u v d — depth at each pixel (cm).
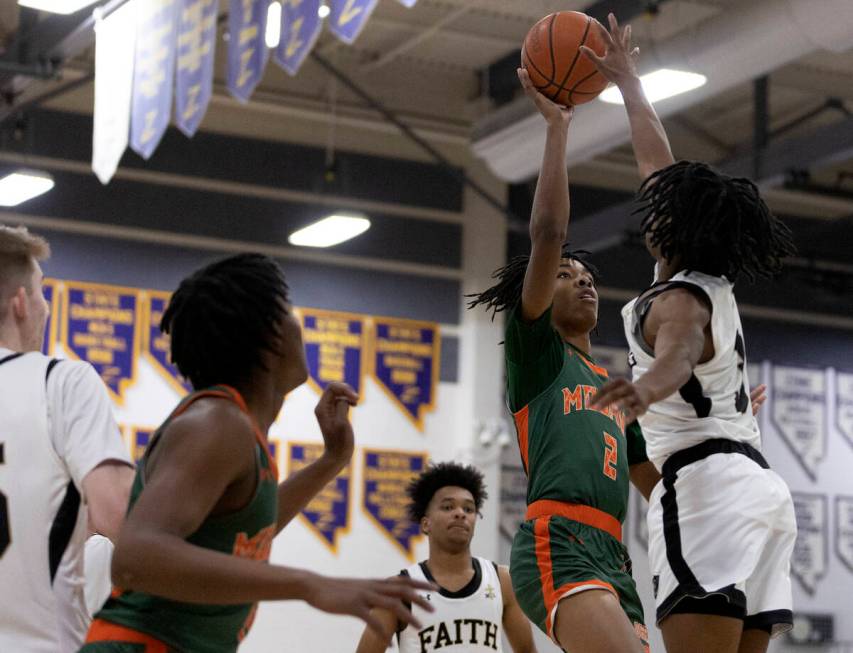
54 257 1255
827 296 1540
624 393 291
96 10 910
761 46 978
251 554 264
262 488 260
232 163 1335
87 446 323
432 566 650
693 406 360
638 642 387
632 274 1478
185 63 828
